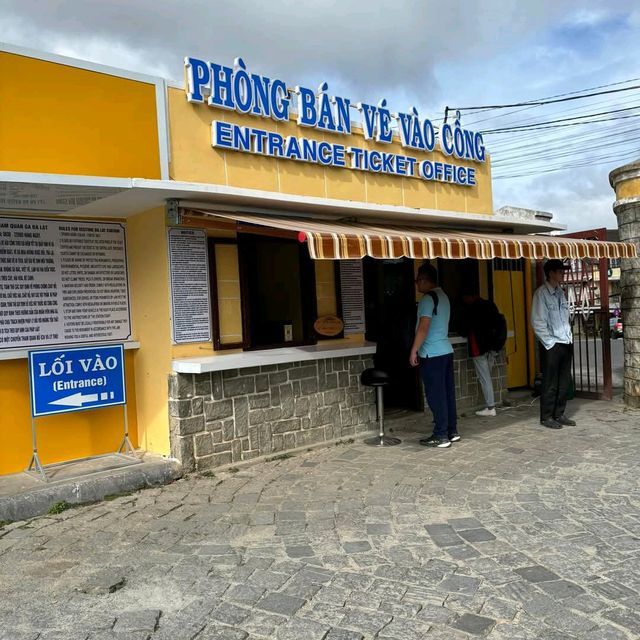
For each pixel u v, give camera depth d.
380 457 6.47
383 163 7.88
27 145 5.23
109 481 5.37
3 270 5.58
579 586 3.54
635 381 8.62
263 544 4.28
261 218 5.96
